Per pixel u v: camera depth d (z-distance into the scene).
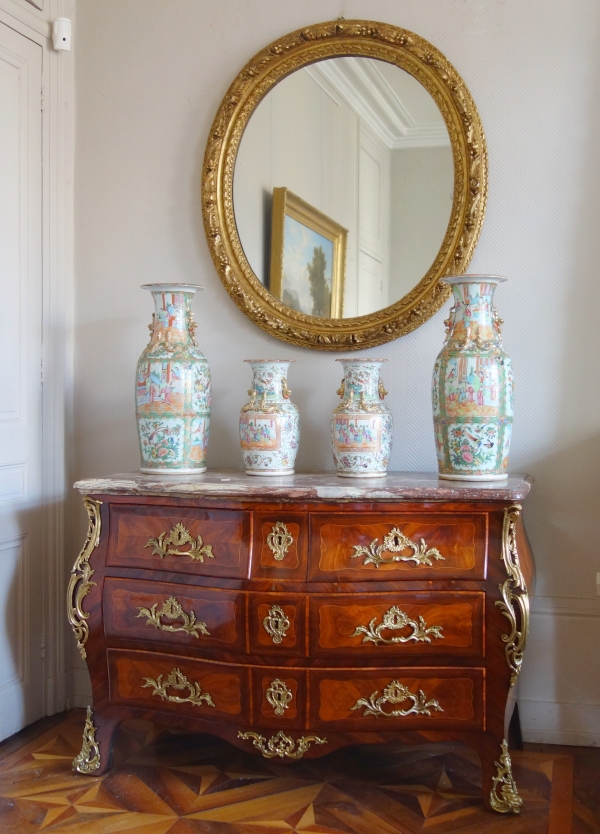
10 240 2.66
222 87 2.82
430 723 2.13
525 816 2.11
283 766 2.44
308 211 2.71
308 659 2.13
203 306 2.85
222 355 2.83
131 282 2.91
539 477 2.59
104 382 2.95
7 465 2.65
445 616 2.10
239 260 2.75
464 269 2.55
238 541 2.18
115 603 2.30
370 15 2.67
